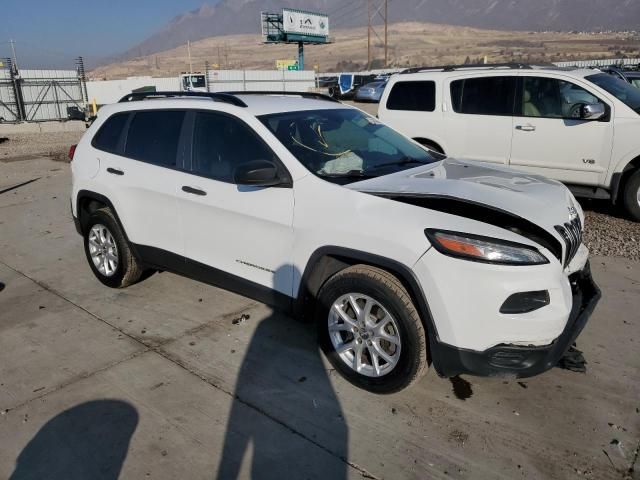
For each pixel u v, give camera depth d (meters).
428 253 2.93
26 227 7.46
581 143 6.91
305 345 3.98
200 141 4.16
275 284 3.73
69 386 3.55
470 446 2.93
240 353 3.90
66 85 36.62
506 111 7.43
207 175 4.06
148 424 3.16
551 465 2.79
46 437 3.07
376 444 2.96
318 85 53.75
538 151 7.24
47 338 4.21
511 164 7.52
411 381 3.17
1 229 7.40
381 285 3.12
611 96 6.70
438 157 4.46
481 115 7.61
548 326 2.86
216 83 51.72
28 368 3.79
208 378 3.60
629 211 6.88
